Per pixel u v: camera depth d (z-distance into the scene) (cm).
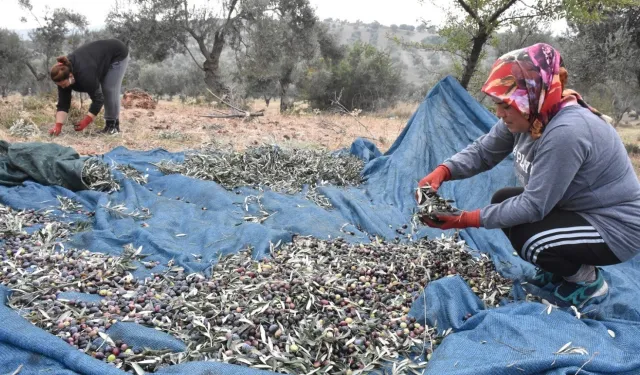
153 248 390
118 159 635
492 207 298
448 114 602
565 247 288
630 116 3644
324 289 316
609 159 272
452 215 309
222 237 414
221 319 277
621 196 280
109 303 296
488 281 346
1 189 483
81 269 337
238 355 247
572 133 263
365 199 526
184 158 647
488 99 1275
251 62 2380
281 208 473
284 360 246
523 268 369
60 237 399
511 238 317
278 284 315
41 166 511
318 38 2995
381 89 2720
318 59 2898
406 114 2334
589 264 295
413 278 349
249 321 273
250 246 395
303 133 1003
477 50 969
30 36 2953
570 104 273
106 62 784
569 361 233
